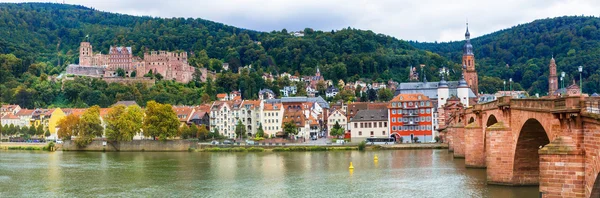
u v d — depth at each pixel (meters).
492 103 126.06
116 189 132.50
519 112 102.00
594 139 67.00
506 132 109.56
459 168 153.75
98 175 158.25
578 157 70.50
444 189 118.88
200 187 133.50
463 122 184.50
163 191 128.62
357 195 117.31
